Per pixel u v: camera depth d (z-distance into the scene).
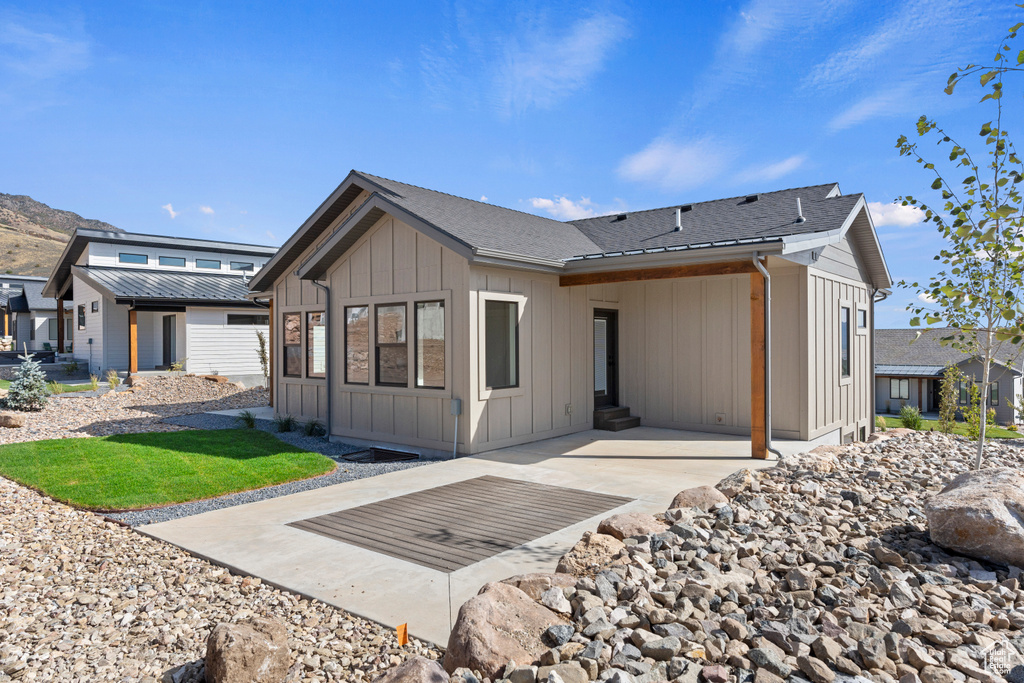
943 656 2.64
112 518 5.79
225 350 19.36
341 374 10.20
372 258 9.61
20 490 6.84
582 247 11.03
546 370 9.55
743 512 4.64
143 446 9.22
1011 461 7.07
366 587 3.98
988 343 5.88
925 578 3.46
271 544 4.88
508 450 8.62
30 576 4.46
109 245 21.00
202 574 4.38
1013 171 5.10
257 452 8.83
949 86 4.74
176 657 3.20
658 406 10.71
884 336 38.50
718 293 10.02
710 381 10.10
